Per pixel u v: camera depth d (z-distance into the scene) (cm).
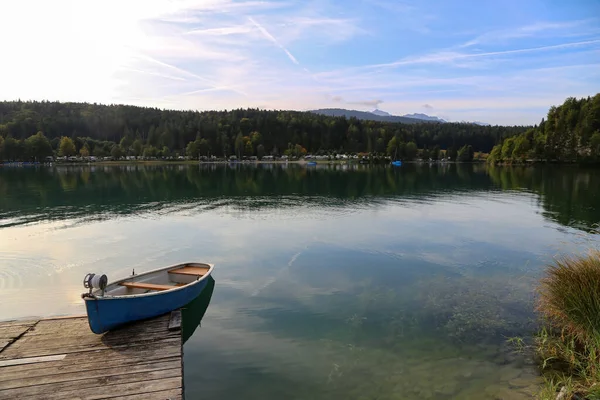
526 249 1858
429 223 2564
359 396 775
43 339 959
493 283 1383
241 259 1759
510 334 1003
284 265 1658
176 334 987
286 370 876
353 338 1012
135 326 1037
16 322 1062
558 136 10831
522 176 7188
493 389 777
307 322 1112
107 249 1956
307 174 8425
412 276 1484
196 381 843
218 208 3328
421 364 881
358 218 2784
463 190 4778
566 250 1794
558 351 901
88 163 13875
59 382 773
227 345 991
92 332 991
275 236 2217
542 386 779
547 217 2777
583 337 862
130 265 1698
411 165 13712
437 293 1299
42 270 1628
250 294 1330
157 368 824
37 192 4503
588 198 3844
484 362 880
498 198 3925
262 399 780
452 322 1082
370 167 12181
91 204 3575
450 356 911
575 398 698
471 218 2750
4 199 3900
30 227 2508
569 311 866
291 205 3497
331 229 2395
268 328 1079
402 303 1227
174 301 1140
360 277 1488
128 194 4378
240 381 841
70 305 1278
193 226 2533
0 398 718
